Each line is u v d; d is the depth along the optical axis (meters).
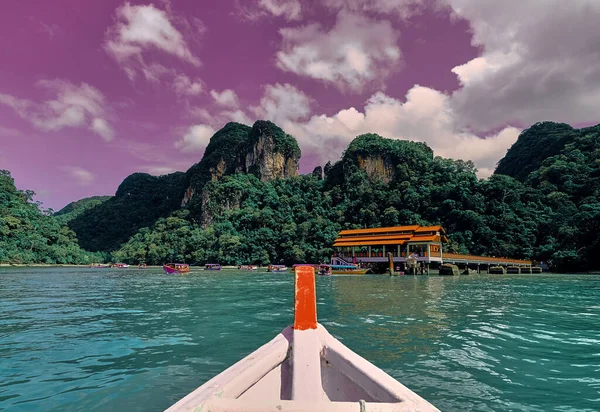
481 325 9.12
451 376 5.31
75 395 4.64
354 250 50.81
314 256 77.25
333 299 15.13
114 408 4.26
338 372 2.69
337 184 116.81
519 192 78.31
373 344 7.14
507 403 4.37
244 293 18.84
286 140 157.88
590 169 78.56
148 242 118.75
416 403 2.00
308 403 1.93
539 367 5.74
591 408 4.24
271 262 86.19
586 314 11.08
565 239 53.12
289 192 125.00
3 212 91.75
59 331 8.67
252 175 141.88
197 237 103.50
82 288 23.44
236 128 195.25
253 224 102.94
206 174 168.88
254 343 7.34
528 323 9.46
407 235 45.97
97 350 6.86
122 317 10.79
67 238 109.69
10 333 8.48
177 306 13.37
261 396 2.54
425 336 7.84
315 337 2.73
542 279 32.66
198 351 6.74
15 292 20.48
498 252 63.84
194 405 1.90
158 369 5.69
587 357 6.29
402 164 107.81
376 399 2.27
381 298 15.55
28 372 5.57
